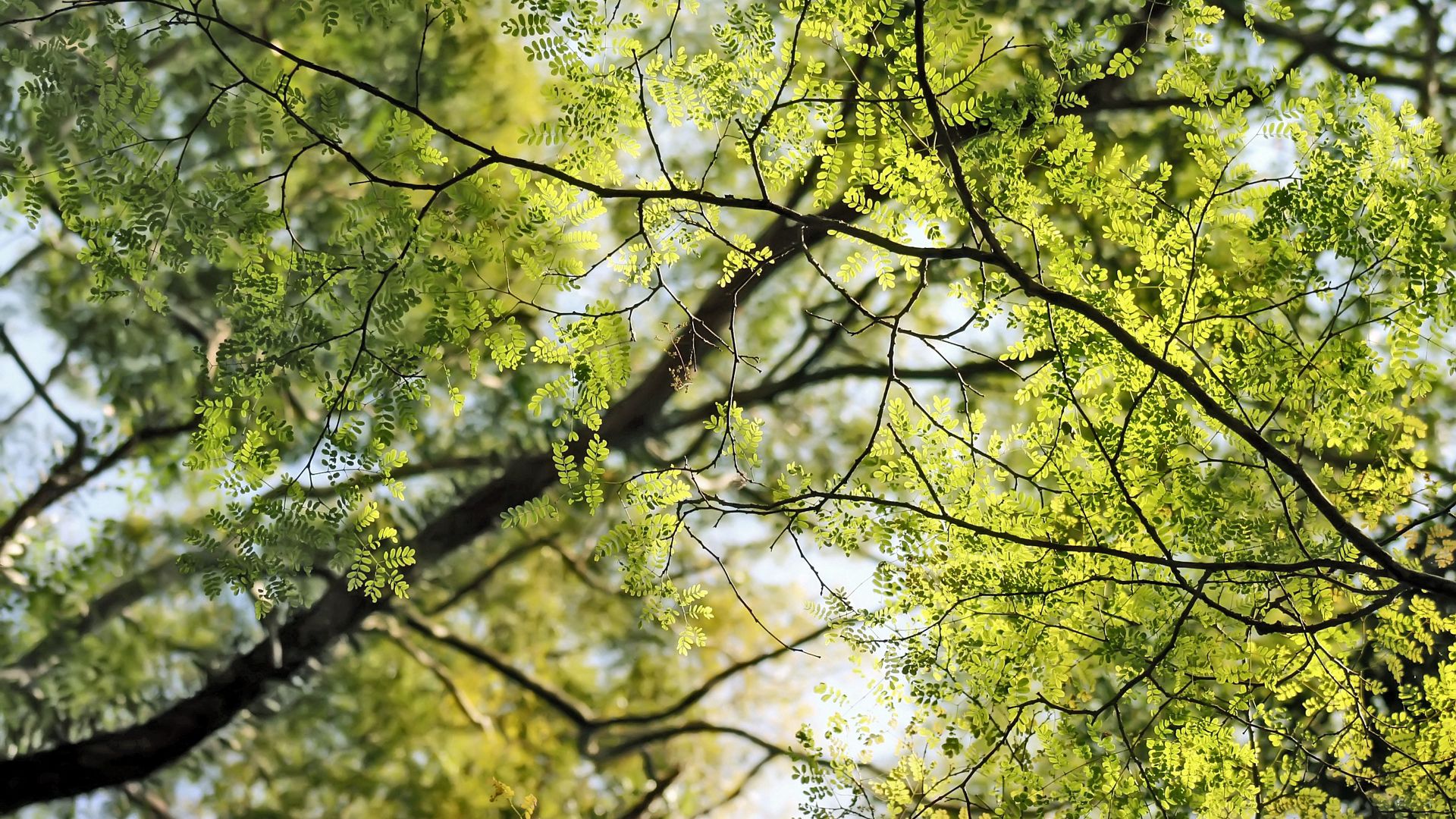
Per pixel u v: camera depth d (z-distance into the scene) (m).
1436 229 3.56
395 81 8.91
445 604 11.82
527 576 12.59
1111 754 4.03
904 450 3.88
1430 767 3.87
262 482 3.68
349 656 11.27
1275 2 3.78
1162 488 4.00
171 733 8.30
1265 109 3.68
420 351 3.67
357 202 3.61
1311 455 4.87
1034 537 4.03
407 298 3.60
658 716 11.45
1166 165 3.77
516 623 12.78
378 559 3.75
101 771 8.04
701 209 3.69
